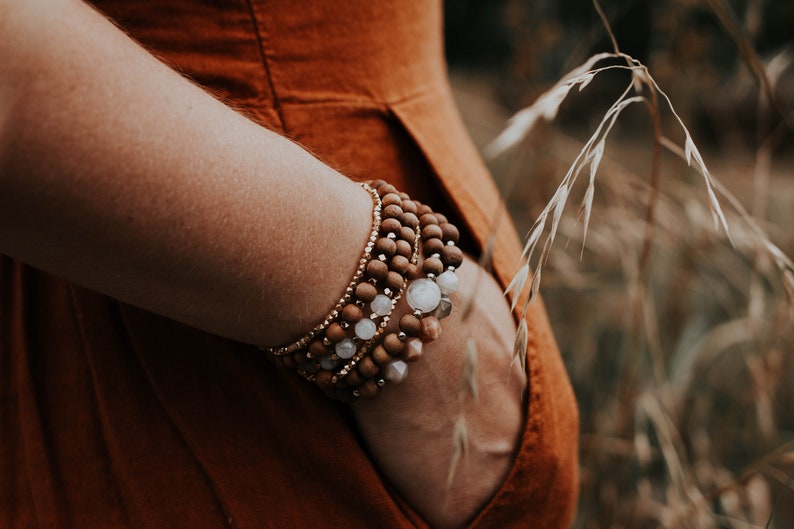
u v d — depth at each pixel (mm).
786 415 681
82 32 247
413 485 324
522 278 283
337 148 327
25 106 238
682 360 667
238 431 318
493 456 325
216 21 308
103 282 262
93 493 321
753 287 540
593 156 285
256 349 318
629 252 582
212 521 317
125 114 249
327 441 314
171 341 318
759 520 537
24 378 323
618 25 1409
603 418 621
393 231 296
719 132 859
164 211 253
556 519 355
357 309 289
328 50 323
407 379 305
